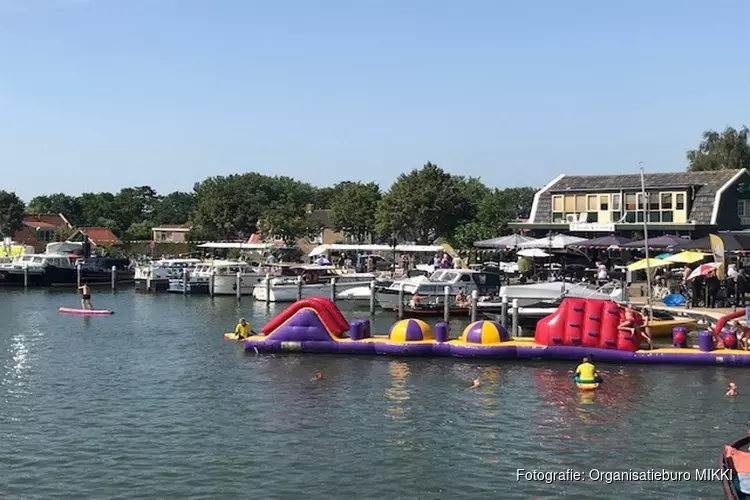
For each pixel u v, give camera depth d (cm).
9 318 4716
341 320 3456
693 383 2731
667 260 4503
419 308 4534
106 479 1812
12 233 11750
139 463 1916
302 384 2758
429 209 8400
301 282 5347
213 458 1947
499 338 3180
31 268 7031
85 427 2216
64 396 2583
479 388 2680
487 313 4350
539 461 1922
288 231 9888
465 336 3241
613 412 2356
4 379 2845
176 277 6800
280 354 3316
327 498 1700
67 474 1844
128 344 3653
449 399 2530
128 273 7731
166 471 1861
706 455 1959
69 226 12938
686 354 3014
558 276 5384
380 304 4894
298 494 1722
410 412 2370
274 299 5622
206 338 3834
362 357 3238
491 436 2119
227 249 9850
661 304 4378
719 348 3081
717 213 6100
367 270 7088
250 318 4750
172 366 3088
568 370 2956
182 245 12050
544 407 2420
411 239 8988
